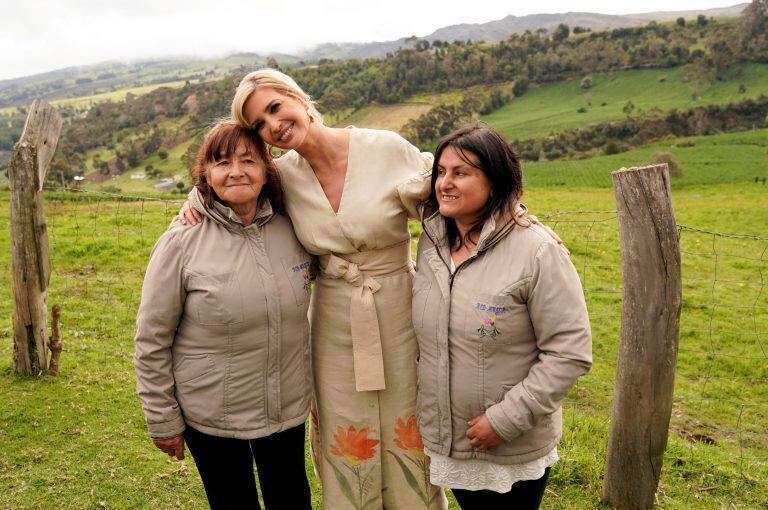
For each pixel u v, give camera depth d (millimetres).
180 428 2363
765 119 90625
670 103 113875
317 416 2760
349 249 2467
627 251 2838
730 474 3619
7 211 15422
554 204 33250
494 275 2131
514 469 2258
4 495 3268
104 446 3793
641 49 145000
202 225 2252
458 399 2232
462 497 2436
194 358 2303
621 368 2998
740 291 11953
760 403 6734
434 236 2291
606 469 3223
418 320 2322
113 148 120312
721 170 57438
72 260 9648
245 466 2531
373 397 2611
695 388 7180
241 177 2172
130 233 11797
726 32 138875
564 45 163625
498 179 2102
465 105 128000
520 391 2109
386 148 2461
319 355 2646
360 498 2715
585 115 115562
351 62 159125
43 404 4352
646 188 2707
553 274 2059
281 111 2176
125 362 5371
